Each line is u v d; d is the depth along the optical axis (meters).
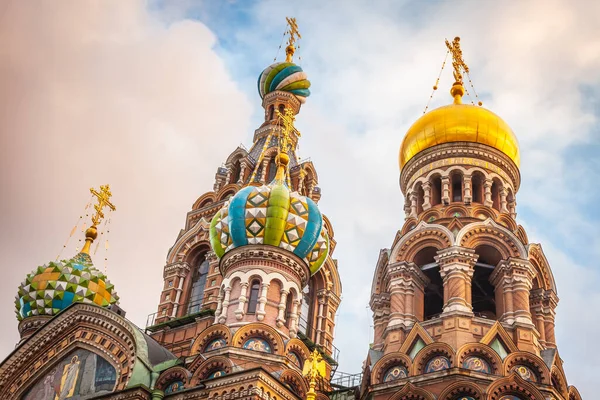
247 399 39.22
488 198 50.88
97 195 64.62
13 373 49.00
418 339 44.47
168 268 58.19
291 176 62.84
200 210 60.56
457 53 59.66
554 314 48.59
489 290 49.81
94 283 57.84
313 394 36.19
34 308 56.66
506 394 41.03
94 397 42.84
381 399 43.00
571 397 43.84
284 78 68.62
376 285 50.47
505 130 53.59
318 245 50.28
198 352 45.19
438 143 52.94
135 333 45.50
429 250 49.12
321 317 56.97
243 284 47.31
